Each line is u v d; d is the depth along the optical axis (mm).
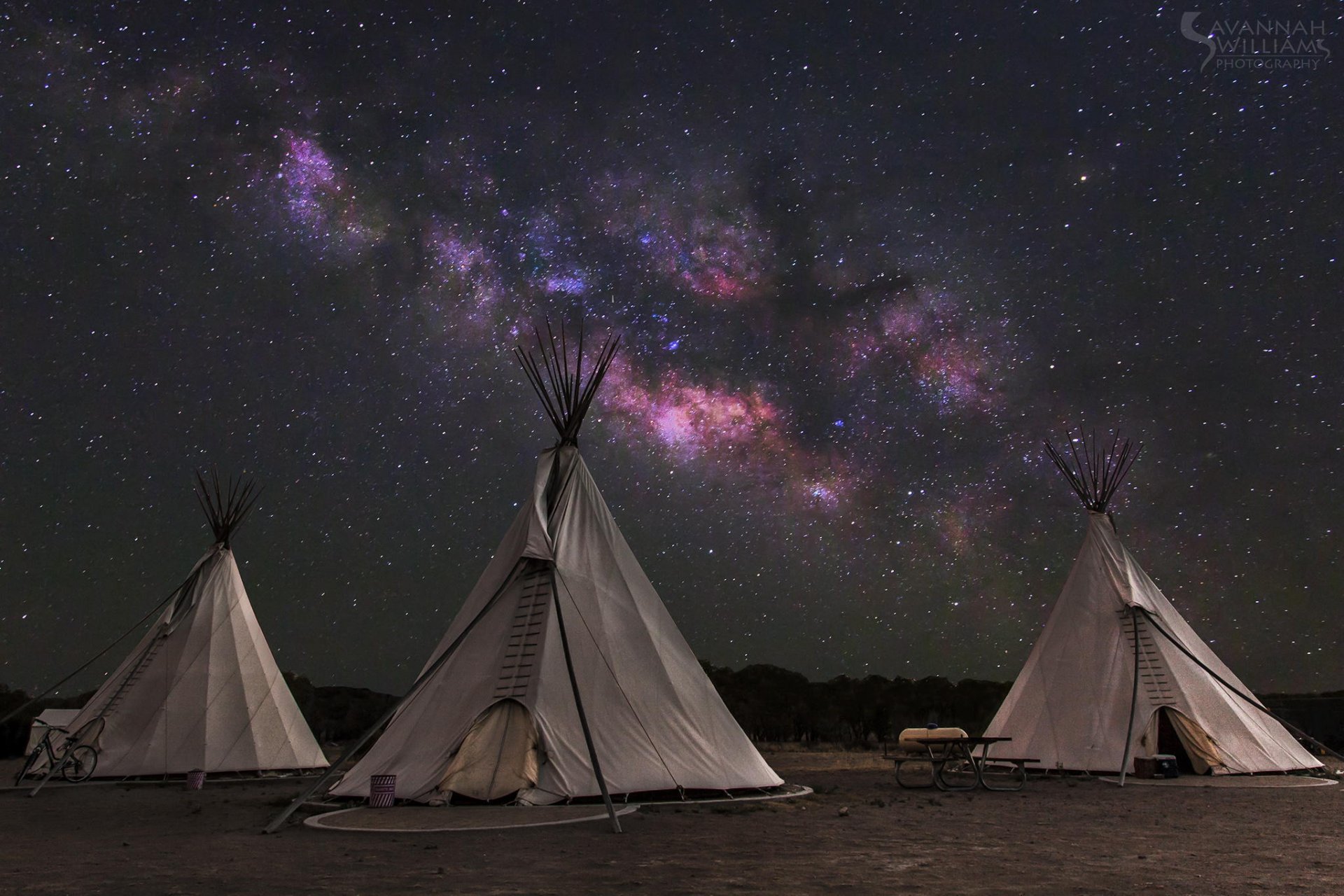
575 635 11281
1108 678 16000
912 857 6461
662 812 9484
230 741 16484
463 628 11812
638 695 11172
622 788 10266
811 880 5492
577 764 10273
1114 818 9055
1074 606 17188
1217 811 9734
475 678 11125
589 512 12594
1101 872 5754
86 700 27391
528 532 11938
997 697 38438
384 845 7172
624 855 6539
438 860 6363
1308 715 22172
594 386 13086
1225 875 5621
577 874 5734
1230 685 16016
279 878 5633
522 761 10180
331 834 7945
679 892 5074
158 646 17234
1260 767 14727
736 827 8305
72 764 15422
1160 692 15422
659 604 12422
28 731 25219
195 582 17984
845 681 40750
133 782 15375
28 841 7785
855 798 11438
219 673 17125
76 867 6199
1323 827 8227
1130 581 16828
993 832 7922
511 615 11578
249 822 9211
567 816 8953
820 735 37156
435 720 10930
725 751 11453
